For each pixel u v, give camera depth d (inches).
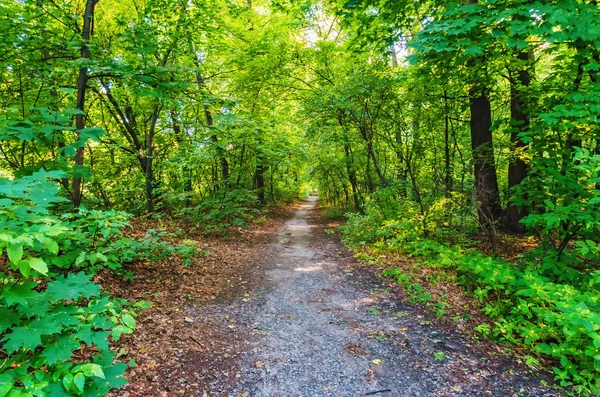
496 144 292.5
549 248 189.8
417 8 303.1
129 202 509.7
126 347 136.4
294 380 126.5
